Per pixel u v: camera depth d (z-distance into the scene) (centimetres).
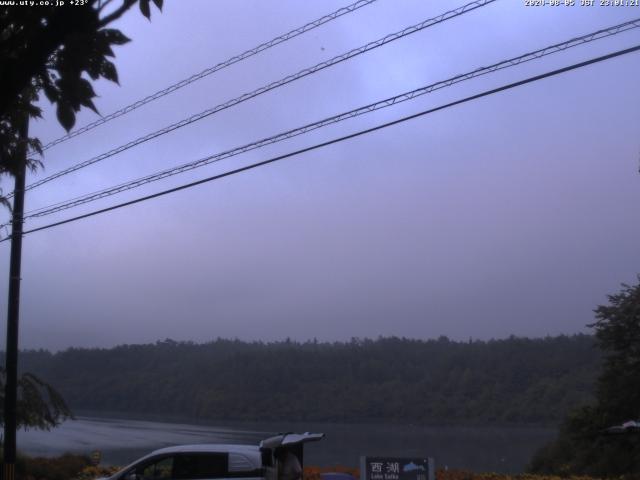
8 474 1836
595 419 3456
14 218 1828
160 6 510
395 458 1467
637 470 3170
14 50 506
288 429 5362
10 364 1881
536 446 4341
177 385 8188
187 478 1389
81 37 507
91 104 527
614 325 3659
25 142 1005
